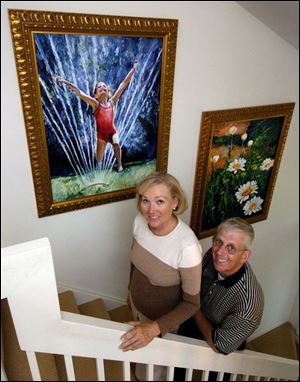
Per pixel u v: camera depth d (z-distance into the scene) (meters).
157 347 0.97
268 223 1.76
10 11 1.16
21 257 0.59
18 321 0.68
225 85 1.68
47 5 1.22
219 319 1.19
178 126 1.71
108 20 1.32
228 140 1.64
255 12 1.49
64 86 1.37
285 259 1.97
